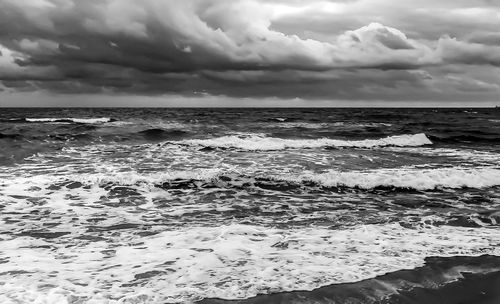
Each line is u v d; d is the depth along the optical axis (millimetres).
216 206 8281
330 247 5742
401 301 4355
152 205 8312
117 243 5938
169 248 5691
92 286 4473
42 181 9680
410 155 14781
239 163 12625
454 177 10648
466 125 32906
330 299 4309
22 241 6031
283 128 26328
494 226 6949
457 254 5582
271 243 5879
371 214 7715
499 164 13180
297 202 8672
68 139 17219
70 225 6863
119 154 14031
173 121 32156
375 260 5301
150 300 4184
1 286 4414
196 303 4160
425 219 7316
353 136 22031
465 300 4465
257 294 4363
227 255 5402
